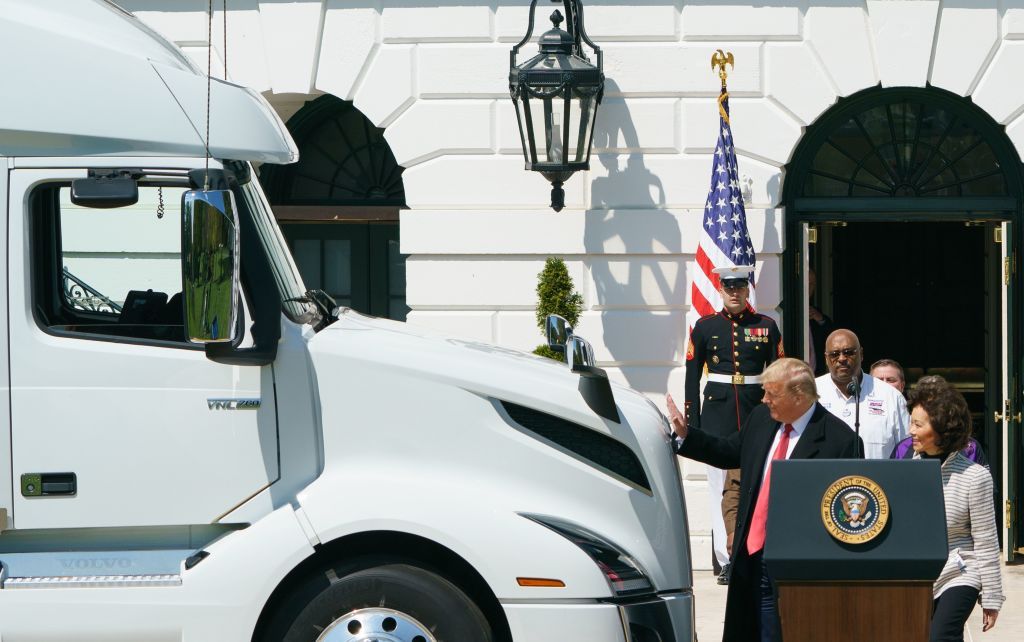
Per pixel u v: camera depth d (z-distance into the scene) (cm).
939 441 1462
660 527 1409
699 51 2347
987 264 2506
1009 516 2370
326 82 2394
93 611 1328
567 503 1384
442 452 1377
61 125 1338
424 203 2394
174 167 1352
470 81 2372
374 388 1373
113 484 1339
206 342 1281
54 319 1354
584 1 2355
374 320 1605
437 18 2370
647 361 2370
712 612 2061
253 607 1327
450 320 2400
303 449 1362
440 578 1370
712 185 2284
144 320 1361
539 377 1420
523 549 1344
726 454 1546
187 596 1327
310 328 1410
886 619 1266
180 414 1346
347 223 2608
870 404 1891
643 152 2362
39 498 1332
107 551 1351
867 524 1258
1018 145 2331
